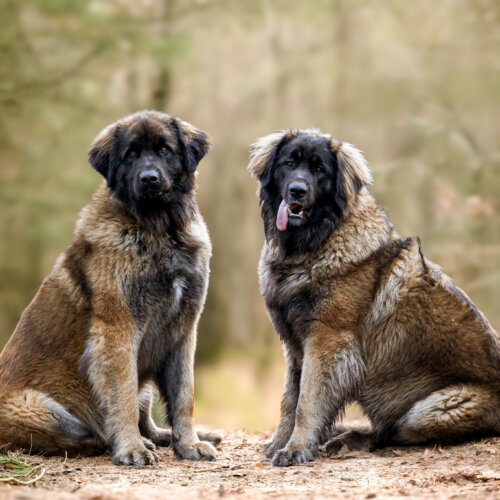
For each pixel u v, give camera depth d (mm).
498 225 25672
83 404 9844
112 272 9648
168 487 7965
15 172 27031
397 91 30344
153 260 9797
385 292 10031
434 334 10086
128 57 25156
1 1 22891
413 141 29734
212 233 34062
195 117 33062
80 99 26453
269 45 31281
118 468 9062
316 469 8984
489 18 27188
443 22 29328
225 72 30750
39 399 9594
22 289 30188
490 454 9141
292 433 9914
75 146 27438
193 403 10102
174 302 9961
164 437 10883
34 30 23953
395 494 7398
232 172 33938
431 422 9773
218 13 28312
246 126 33375
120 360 9531
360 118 31969
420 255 10320
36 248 29281
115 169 9953
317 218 10117
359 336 10016
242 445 11297
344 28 31484
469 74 28953
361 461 9359
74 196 26625
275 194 10602
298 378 10406
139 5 26031
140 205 9742
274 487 7980
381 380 10312
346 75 31109
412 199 27734
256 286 33875
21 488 7582
